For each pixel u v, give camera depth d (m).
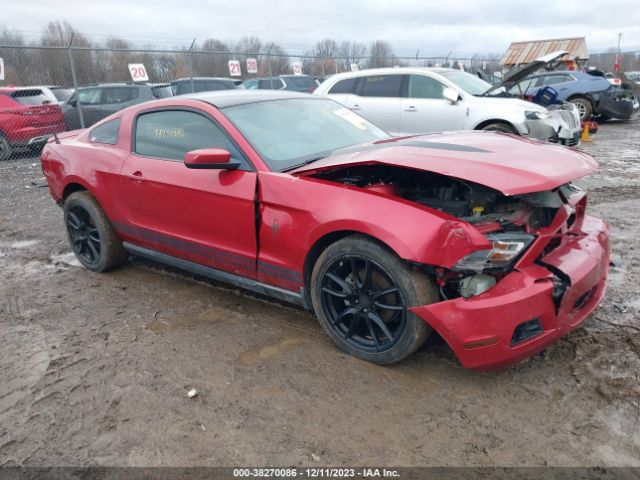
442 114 8.80
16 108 11.12
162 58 14.73
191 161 3.13
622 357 2.96
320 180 3.05
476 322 2.54
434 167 2.74
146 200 3.97
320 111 4.14
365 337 3.09
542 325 2.64
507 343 2.55
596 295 3.11
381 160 2.88
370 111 9.41
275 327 3.57
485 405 2.65
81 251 4.84
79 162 4.50
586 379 2.80
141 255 4.38
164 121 3.94
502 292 2.57
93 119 12.12
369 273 2.87
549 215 3.02
